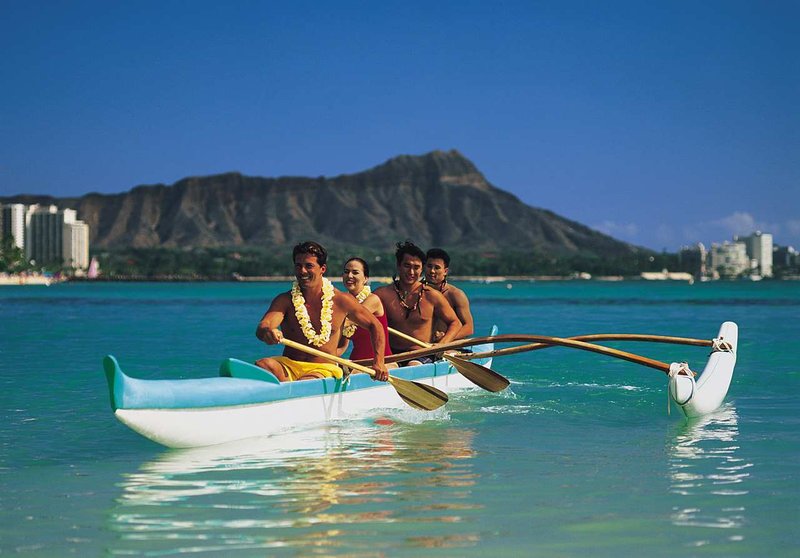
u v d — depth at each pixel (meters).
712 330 24.86
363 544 4.19
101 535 4.37
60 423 7.80
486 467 5.91
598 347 8.61
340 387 7.98
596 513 4.71
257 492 5.22
